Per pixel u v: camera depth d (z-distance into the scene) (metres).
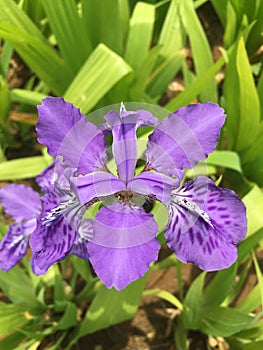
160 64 0.26
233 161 0.22
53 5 0.22
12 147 0.28
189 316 0.21
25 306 0.20
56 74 0.24
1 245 0.19
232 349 0.21
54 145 0.14
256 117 0.22
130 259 0.13
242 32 0.24
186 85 0.25
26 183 0.26
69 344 0.21
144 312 0.24
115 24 0.23
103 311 0.20
